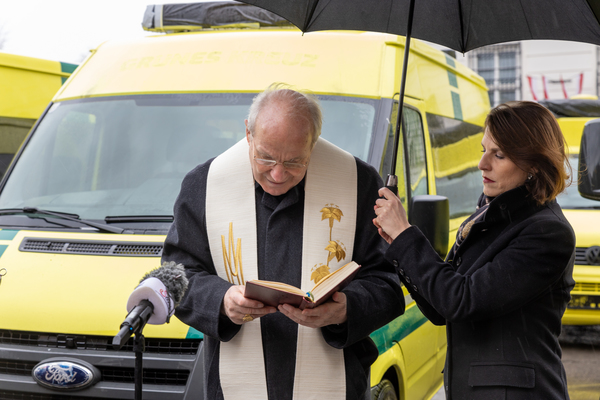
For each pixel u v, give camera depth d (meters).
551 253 2.06
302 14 2.54
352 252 2.35
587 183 4.60
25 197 3.63
